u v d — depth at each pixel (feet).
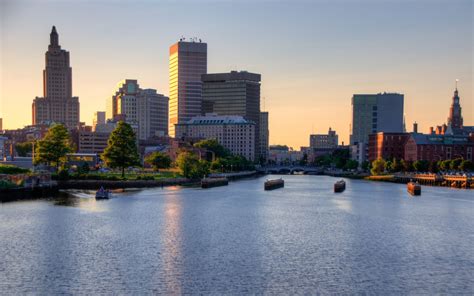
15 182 494.18
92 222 340.18
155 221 350.84
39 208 408.26
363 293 196.85
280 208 446.19
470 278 218.59
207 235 302.86
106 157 649.61
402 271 228.02
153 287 199.11
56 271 218.38
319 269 228.84
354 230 329.52
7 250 253.85
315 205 475.72
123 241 280.31
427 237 307.78
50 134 654.94
